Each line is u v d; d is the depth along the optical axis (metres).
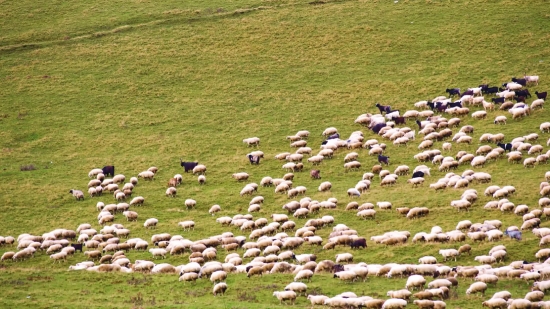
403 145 136.25
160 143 149.12
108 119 160.38
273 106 160.75
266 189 125.31
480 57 170.25
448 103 146.00
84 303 81.88
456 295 81.94
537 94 144.75
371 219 110.06
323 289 84.88
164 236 106.25
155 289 87.06
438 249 97.12
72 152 147.88
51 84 174.75
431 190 117.62
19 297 84.44
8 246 109.12
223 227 112.19
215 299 82.62
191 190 127.81
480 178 117.88
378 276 89.00
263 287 86.06
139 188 129.88
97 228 114.94
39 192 130.38
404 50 178.00
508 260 92.69
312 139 144.38
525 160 121.81
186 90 170.75
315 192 122.50
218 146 146.12
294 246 101.12
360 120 148.12
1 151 149.00
